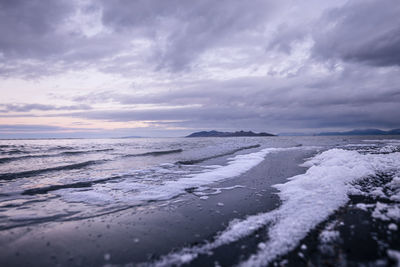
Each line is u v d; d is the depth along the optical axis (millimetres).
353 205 4602
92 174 9883
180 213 4836
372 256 2662
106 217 4652
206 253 3025
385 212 4078
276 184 7480
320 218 3920
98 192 6789
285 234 3385
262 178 8633
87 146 32250
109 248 3238
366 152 16578
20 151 22328
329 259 2672
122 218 4566
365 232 3311
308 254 2816
